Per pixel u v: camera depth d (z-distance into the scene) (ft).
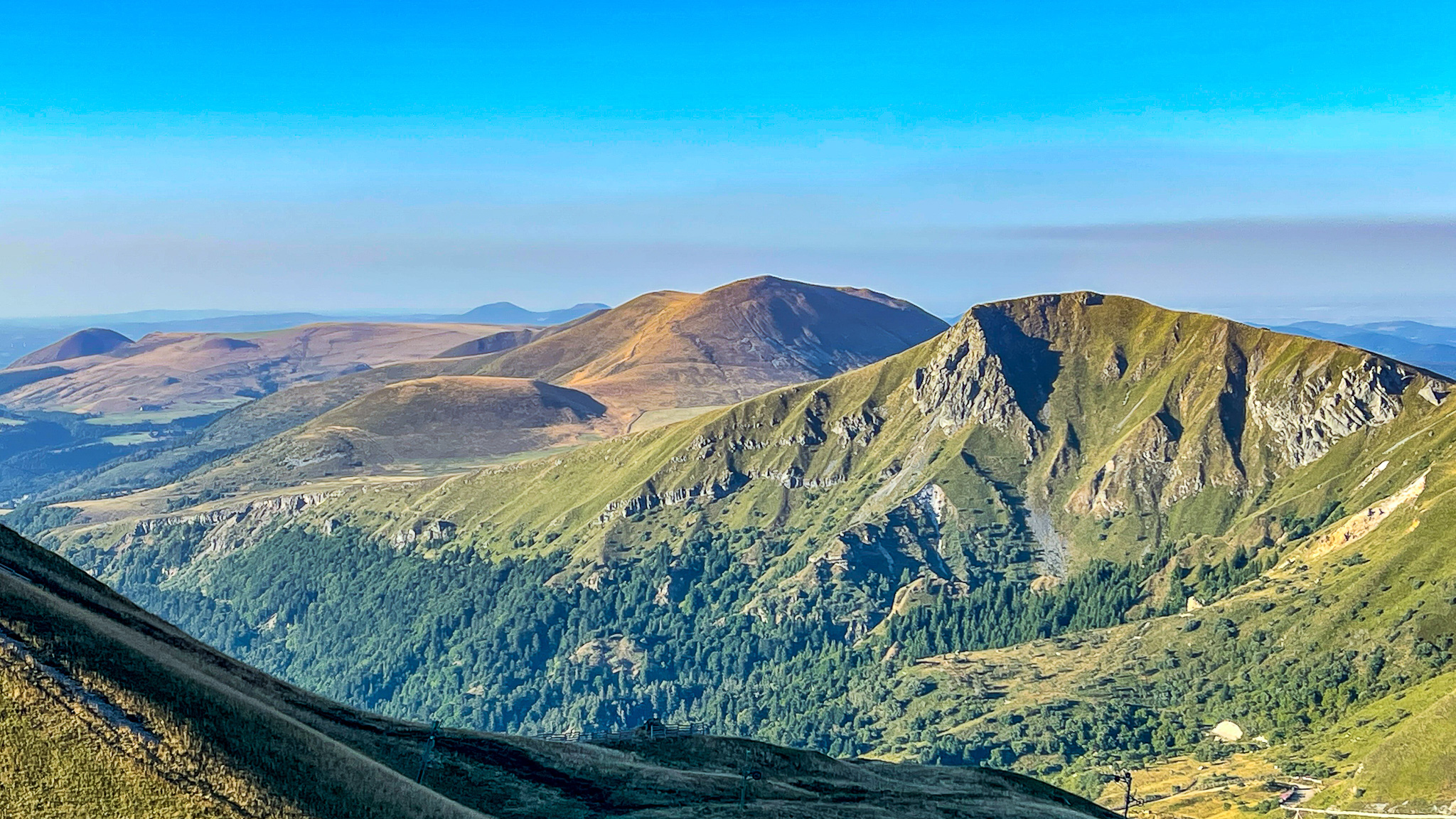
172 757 216.33
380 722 337.93
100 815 201.67
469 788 293.43
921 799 362.12
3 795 201.36
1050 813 367.86
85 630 246.27
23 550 329.93
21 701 217.15
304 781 226.17
